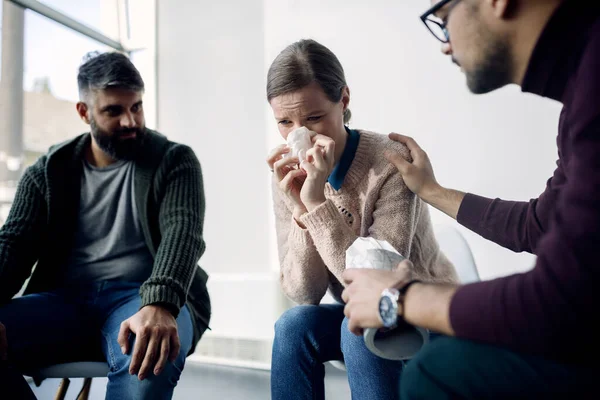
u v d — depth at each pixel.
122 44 2.73
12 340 1.04
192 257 1.12
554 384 0.45
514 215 0.89
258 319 2.23
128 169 1.30
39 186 1.26
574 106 0.48
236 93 2.46
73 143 1.34
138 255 1.27
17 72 1.99
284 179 1.00
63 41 2.28
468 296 0.49
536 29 0.52
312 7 2.25
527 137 1.82
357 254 0.75
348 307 0.64
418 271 1.02
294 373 0.94
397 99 2.06
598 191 0.43
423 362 0.52
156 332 0.93
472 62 0.59
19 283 1.17
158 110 2.68
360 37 2.13
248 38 2.43
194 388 1.94
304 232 1.01
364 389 0.81
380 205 0.99
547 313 0.43
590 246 0.42
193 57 2.60
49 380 2.04
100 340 1.15
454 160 1.95
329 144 0.92
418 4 2.02
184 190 1.25
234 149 2.46
